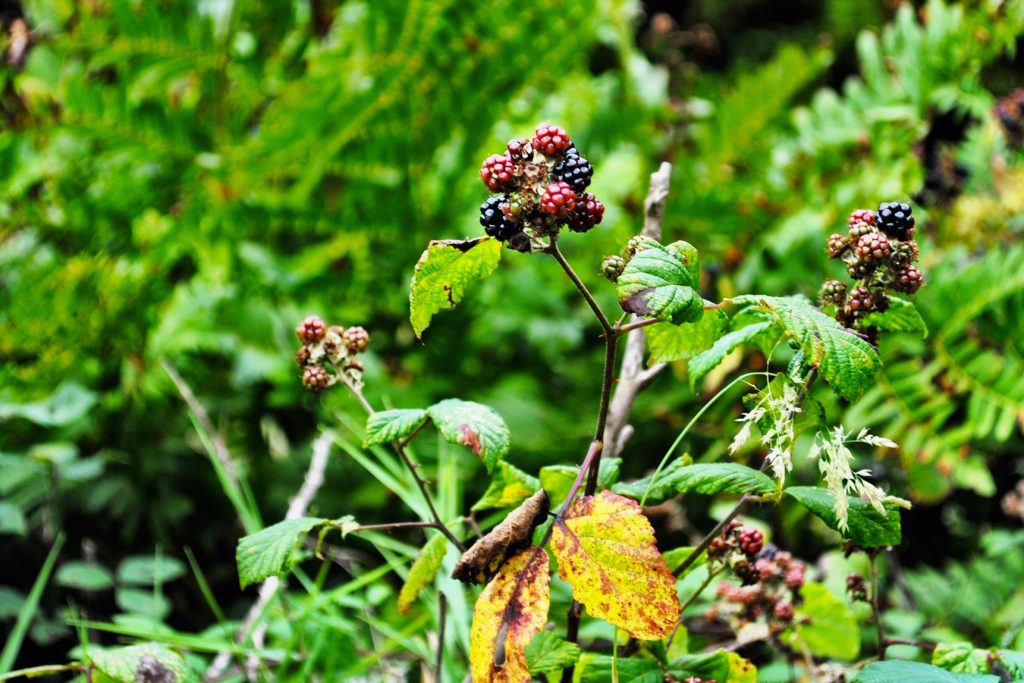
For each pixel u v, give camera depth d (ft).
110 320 8.87
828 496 4.29
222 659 5.35
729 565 4.61
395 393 8.73
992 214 7.95
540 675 4.50
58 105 8.91
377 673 5.41
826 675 4.80
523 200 4.13
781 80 10.26
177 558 7.88
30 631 6.44
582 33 9.64
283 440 9.46
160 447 8.02
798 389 4.26
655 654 4.49
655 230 4.82
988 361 6.93
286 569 4.39
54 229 9.08
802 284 7.82
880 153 8.64
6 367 8.83
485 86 9.56
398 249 10.04
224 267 9.61
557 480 4.48
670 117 10.91
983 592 6.45
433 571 4.58
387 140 9.66
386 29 8.96
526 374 9.43
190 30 9.30
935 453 6.93
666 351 4.48
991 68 11.53
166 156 9.58
